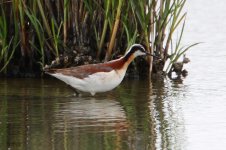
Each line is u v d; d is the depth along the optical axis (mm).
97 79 16688
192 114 15203
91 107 15867
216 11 25875
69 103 16266
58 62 18500
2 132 13750
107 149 12664
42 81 18703
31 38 18703
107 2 17922
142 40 18891
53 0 18625
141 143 13047
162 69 19375
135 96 17031
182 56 21156
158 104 16172
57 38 18234
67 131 13805
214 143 13062
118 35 18766
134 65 19219
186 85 18219
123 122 14547
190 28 23906
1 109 15602
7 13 18688
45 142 13062
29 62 19047
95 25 18625
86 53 18734
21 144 12930
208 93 17234
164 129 14016
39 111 15438
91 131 13844
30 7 18406
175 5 18953
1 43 18453
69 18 18656
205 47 22016
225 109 15602
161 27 19062
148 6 18531
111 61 16922
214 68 19984
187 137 13438
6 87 17875
